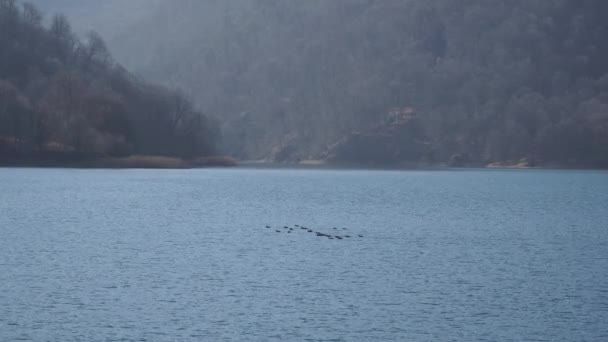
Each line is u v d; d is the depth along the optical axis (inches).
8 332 1989.4
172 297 2330.2
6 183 7052.2
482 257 3083.2
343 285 2522.1
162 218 4360.2
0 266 2738.7
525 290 2477.9
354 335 2012.8
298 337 1990.7
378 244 3415.4
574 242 3555.6
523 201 6107.3
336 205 5477.4
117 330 2018.9
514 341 1988.2
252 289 2445.9
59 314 2142.0
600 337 2020.2
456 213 4963.1
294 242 3425.2
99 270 2696.9
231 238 3531.0
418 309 2245.3
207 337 1980.8
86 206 4997.5
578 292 2458.2
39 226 3863.2
